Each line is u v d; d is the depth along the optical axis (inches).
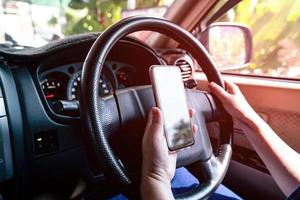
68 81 35.1
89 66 23.5
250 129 30.0
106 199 37.9
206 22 51.9
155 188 20.5
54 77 34.6
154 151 21.8
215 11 50.1
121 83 40.7
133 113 26.7
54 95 34.7
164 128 25.0
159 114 22.9
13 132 29.1
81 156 34.4
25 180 32.0
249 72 46.8
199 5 48.8
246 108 30.8
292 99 35.7
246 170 41.9
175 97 26.7
